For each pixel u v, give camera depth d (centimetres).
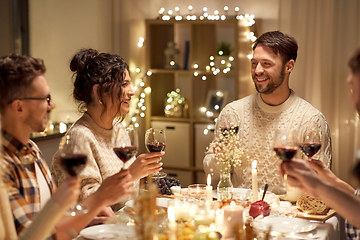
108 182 129
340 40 336
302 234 143
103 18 397
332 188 114
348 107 336
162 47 433
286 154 122
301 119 215
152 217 107
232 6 401
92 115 194
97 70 189
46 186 146
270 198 166
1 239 108
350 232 132
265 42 210
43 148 338
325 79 341
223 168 175
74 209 127
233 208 133
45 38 367
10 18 341
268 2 389
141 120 436
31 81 127
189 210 146
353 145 336
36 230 97
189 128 413
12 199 119
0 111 128
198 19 390
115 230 142
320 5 340
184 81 433
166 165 422
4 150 130
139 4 429
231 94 417
